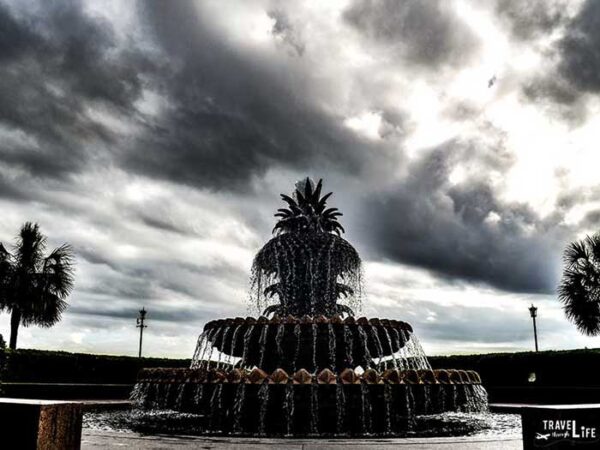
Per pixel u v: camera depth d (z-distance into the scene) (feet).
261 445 21.44
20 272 89.25
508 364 59.26
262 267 45.44
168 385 31.14
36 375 59.47
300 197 46.39
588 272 68.23
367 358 36.86
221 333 36.40
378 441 22.77
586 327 68.08
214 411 29.04
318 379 28.35
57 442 14.15
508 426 31.37
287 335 34.91
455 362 64.49
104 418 35.24
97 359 64.59
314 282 42.98
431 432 27.91
